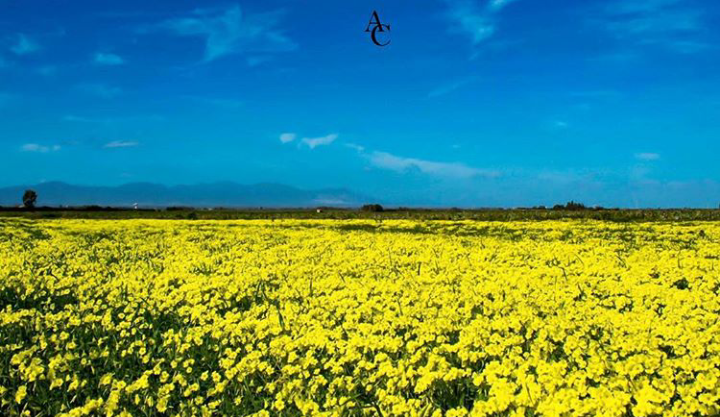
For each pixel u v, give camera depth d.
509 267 13.51
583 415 5.20
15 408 6.14
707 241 19.61
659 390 5.60
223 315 9.82
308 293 10.73
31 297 10.90
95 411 5.94
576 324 7.90
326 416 5.56
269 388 6.31
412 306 9.35
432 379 6.00
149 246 19.34
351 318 8.59
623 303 9.35
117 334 8.51
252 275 12.80
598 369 5.95
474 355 6.68
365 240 21.09
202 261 15.15
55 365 6.69
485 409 5.28
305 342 7.33
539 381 5.70
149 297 10.49
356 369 6.62
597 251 16.59
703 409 5.11
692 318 8.05
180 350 7.36
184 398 6.43
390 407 5.77
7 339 8.09
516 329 7.75
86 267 13.82
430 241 20.44
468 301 9.57
